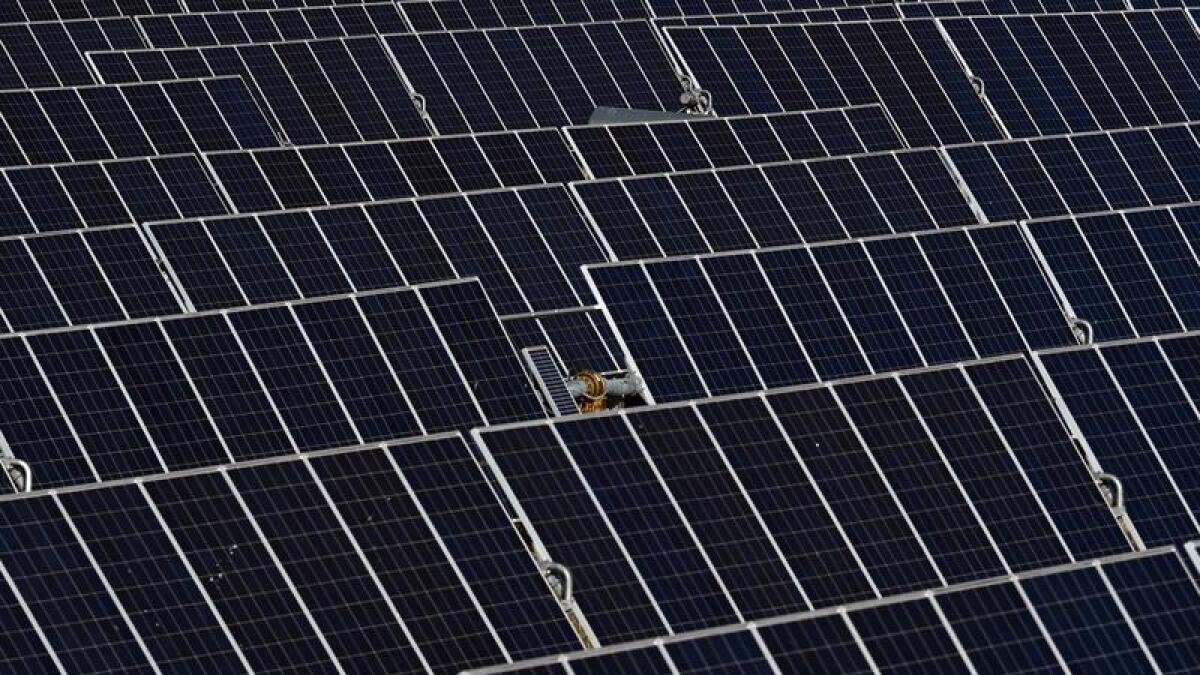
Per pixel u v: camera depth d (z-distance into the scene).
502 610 146.00
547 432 155.12
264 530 145.00
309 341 176.75
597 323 189.75
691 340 186.75
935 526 159.12
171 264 198.25
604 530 151.38
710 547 152.75
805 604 152.38
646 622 148.12
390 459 151.00
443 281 187.25
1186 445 169.12
